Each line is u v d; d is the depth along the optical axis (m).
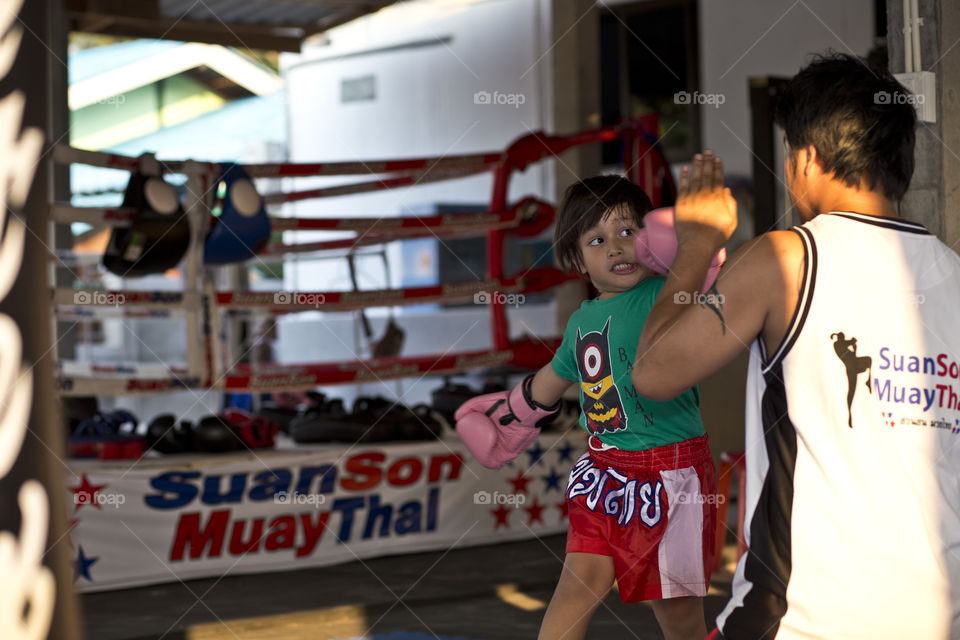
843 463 1.22
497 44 12.60
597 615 3.51
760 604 1.24
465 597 3.85
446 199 13.17
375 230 5.10
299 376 4.52
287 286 13.22
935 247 1.29
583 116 7.86
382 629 3.40
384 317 12.30
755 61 10.61
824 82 1.30
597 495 2.12
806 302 1.23
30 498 1.31
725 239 1.33
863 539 1.19
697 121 11.59
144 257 4.10
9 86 1.30
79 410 5.09
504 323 5.46
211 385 4.25
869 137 1.28
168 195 4.05
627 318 2.12
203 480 4.26
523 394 2.33
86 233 6.09
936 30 2.11
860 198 1.31
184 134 17.98
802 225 1.32
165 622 3.53
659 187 5.75
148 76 17.62
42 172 1.33
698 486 2.13
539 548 4.82
